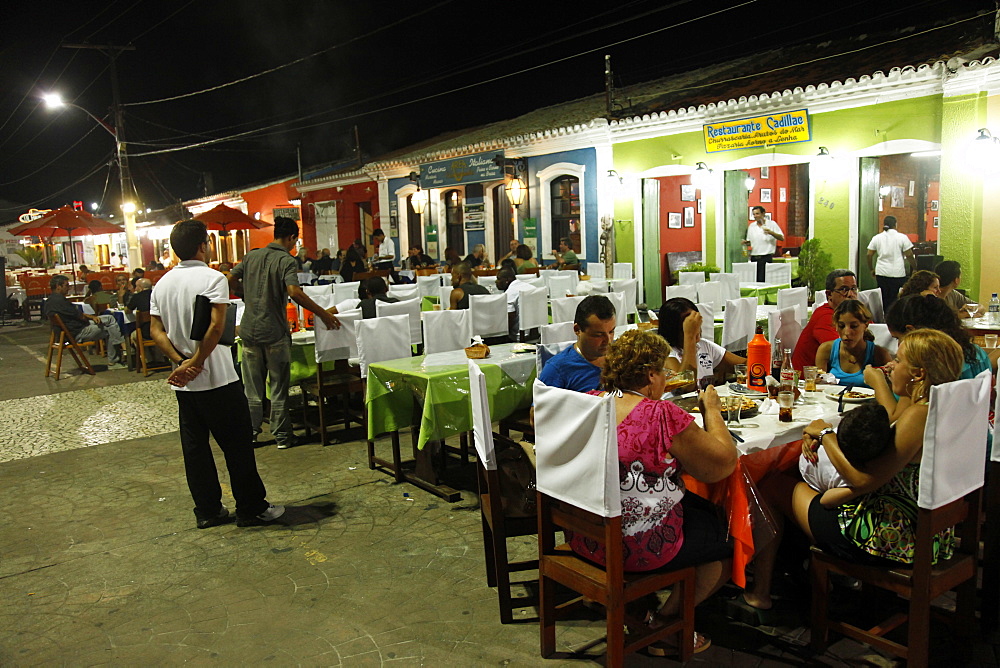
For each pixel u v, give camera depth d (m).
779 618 3.42
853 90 10.70
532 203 16.20
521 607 3.55
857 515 2.88
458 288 8.26
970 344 3.54
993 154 9.33
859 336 4.52
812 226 11.64
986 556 3.15
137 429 7.33
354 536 4.48
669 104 14.42
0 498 5.40
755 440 3.10
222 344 4.51
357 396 8.16
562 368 3.95
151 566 4.17
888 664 3.01
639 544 2.78
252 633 3.40
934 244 12.61
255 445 6.55
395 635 3.33
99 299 13.39
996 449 3.03
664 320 4.26
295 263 6.23
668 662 3.07
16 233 15.12
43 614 3.65
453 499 4.99
